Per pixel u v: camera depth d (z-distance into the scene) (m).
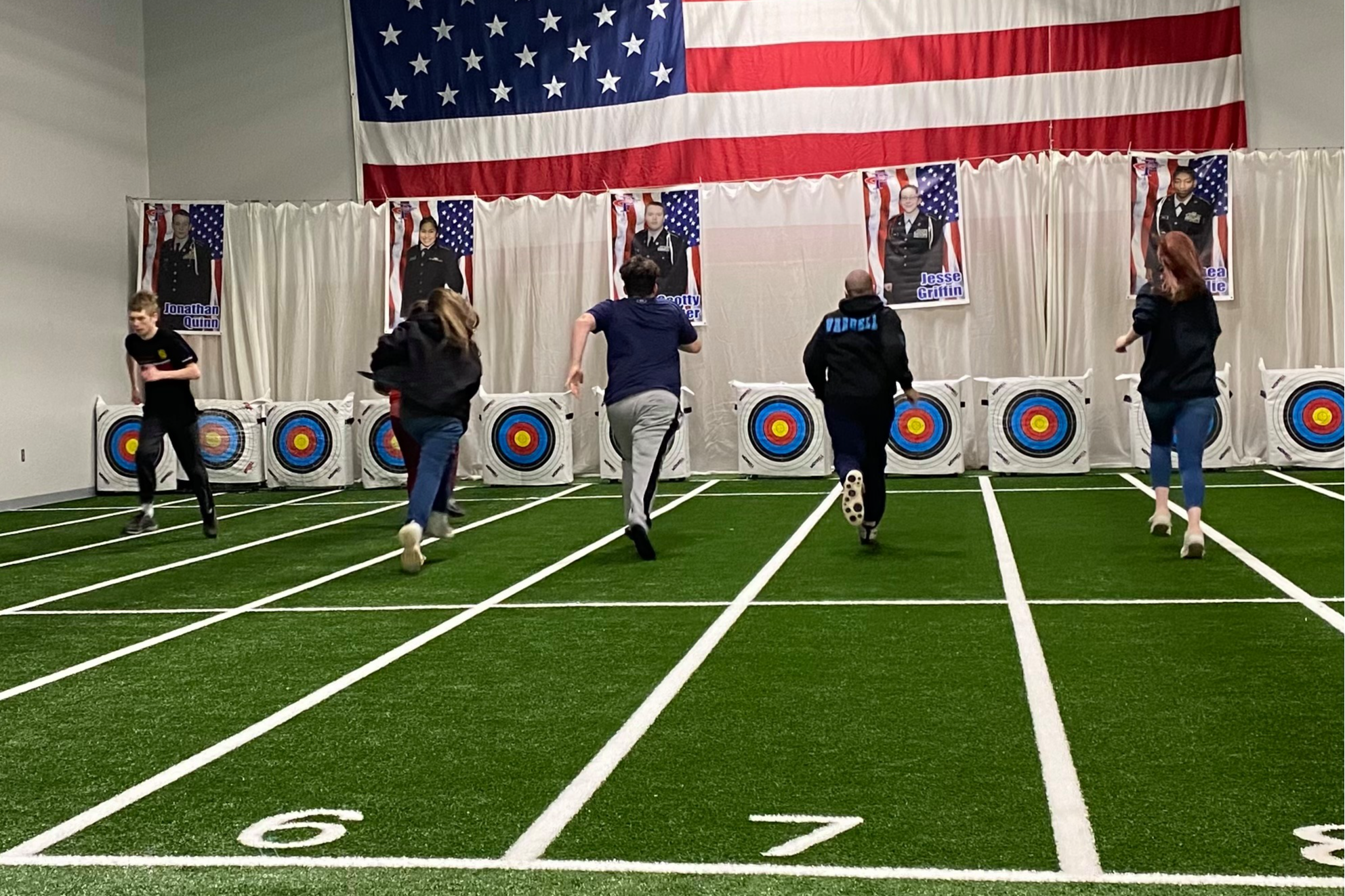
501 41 14.70
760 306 13.73
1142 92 13.59
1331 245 12.89
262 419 13.96
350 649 5.68
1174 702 4.37
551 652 5.48
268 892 2.96
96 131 14.29
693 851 3.13
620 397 7.83
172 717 4.64
